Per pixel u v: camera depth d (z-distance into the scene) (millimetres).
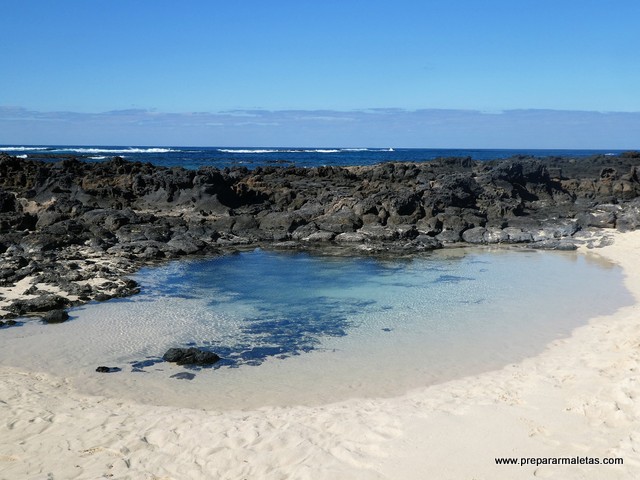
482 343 18703
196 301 23938
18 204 43406
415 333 19859
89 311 22141
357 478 9844
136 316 21609
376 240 39656
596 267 31375
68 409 13398
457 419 12125
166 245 35188
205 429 12164
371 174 61906
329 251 36625
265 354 17828
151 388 15109
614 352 16328
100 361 17047
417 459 10367
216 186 49281
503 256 35188
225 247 37844
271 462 10641
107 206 46750
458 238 40969
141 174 53969
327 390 14984
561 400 12688
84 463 10703
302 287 26609
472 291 25891
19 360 16953
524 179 54000
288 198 50156
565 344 18312
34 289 23938
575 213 47938
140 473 10375
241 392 14875
